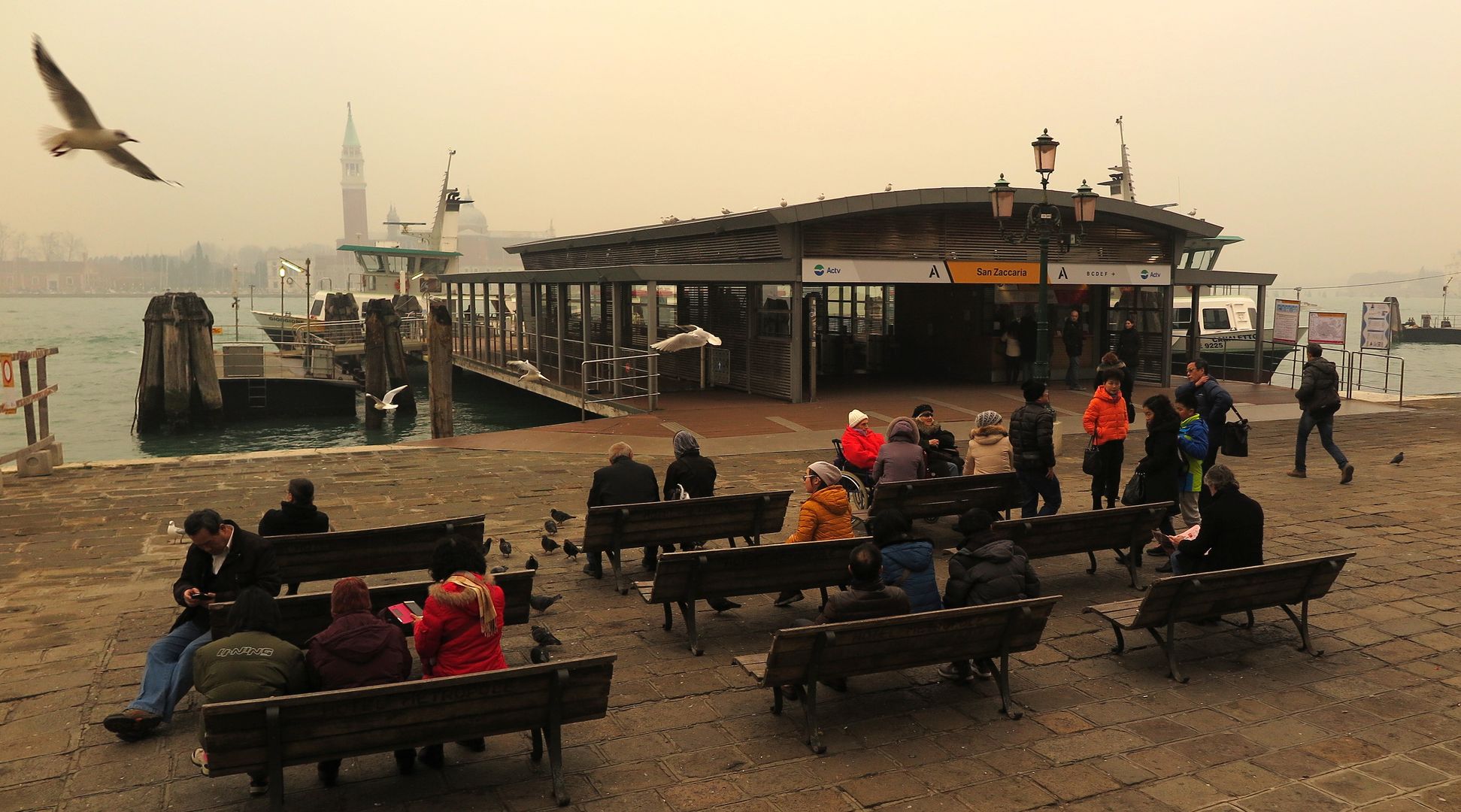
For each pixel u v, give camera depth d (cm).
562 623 813
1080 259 2452
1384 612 846
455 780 550
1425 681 696
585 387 2438
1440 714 639
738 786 541
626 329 3017
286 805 521
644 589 733
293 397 3488
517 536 1102
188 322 3147
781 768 562
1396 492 1347
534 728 528
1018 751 584
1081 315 2680
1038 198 2273
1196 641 777
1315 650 754
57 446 1578
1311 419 1418
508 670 504
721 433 1841
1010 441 1055
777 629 804
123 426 3356
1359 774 554
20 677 699
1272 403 2312
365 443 2947
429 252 5525
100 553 1044
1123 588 918
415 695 491
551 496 1323
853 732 612
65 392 4291
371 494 1340
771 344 2339
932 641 607
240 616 518
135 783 546
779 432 1847
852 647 583
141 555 1035
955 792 534
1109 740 600
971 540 686
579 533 1113
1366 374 5359
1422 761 571
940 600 673
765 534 1132
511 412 3531
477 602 539
